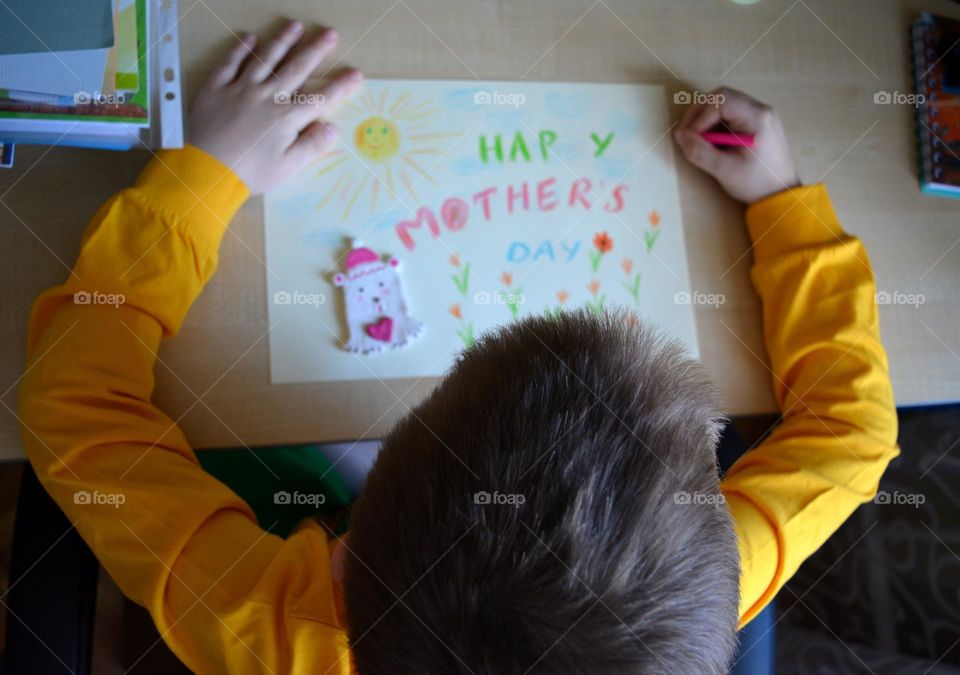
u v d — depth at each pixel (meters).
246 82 0.64
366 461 0.67
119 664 0.69
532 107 0.71
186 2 0.66
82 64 0.60
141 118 0.60
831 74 0.78
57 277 0.60
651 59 0.74
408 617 0.35
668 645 0.34
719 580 0.37
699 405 0.42
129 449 0.52
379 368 0.63
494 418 0.37
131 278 0.57
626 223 0.71
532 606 0.33
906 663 0.85
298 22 0.67
